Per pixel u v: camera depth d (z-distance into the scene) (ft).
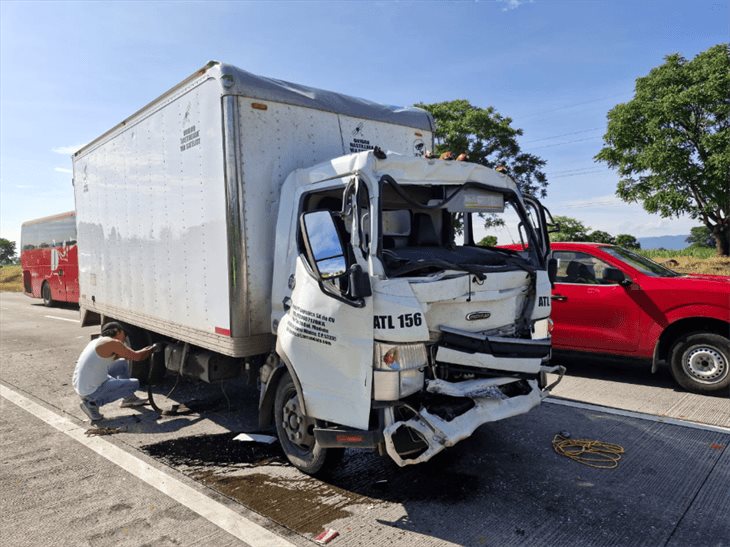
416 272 12.17
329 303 12.34
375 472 14.46
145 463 15.38
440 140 90.43
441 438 11.30
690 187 101.35
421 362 11.75
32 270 75.97
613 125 106.42
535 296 13.98
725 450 15.37
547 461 14.90
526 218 14.84
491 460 15.06
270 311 15.92
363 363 11.66
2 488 13.78
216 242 16.06
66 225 64.54
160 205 19.44
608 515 11.86
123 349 19.77
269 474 14.51
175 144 18.17
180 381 25.49
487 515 11.96
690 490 12.98
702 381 21.02
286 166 16.22
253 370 17.25
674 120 99.25
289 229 14.79
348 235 12.19
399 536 11.12
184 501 12.91
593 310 23.09
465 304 12.43
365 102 18.93
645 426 17.51
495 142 92.07
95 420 19.38
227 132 15.12
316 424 13.16
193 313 17.66
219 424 19.13
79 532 11.53
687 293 20.93
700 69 96.99
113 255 23.89
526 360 12.76
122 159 22.50
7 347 36.19
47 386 24.88
